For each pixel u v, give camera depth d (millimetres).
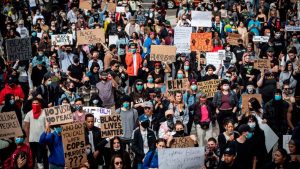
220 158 11945
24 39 18828
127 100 13422
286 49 21562
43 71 18172
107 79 15953
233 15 27391
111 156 11336
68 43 20719
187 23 24750
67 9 30875
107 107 15922
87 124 12422
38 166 13016
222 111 14812
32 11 29766
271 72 17047
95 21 27000
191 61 19922
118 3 28953
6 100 14508
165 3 35344
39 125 13094
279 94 14023
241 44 20453
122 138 12852
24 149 11508
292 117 14234
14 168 10898
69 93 15781
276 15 27969
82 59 20438
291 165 10844
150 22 25891
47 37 22016
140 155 12328
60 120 13117
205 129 14258
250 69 17438
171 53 18781
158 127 14266
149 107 13469
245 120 13039
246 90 16328
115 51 20438
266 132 12727
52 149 12039
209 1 30891
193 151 11266
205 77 17062
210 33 19797
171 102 14562
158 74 16516
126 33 22844
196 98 15234
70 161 11703
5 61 22031
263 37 22172
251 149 11648
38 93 15852
